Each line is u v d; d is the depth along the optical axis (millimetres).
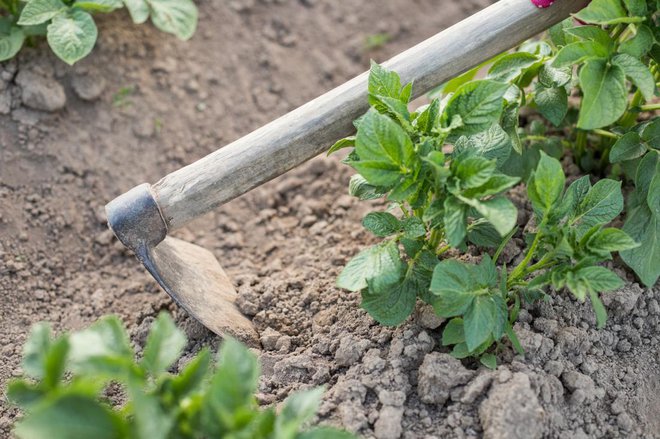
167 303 1348
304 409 1071
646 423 1210
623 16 1187
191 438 1067
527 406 1147
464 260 1284
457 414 1173
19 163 1421
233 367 1060
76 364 1058
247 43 1603
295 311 1312
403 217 1323
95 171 1450
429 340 1216
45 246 1400
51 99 1437
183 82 1538
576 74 1305
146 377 1114
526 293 1217
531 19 1241
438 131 1161
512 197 1328
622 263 1298
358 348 1229
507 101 1267
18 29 1425
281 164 1240
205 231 1456
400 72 1239
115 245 1415
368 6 1677
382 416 1168
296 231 1447
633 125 1322
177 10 1452
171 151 1496
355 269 1181
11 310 1350
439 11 1685
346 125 1238
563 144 1379
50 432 1028
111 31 1515
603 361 1237
